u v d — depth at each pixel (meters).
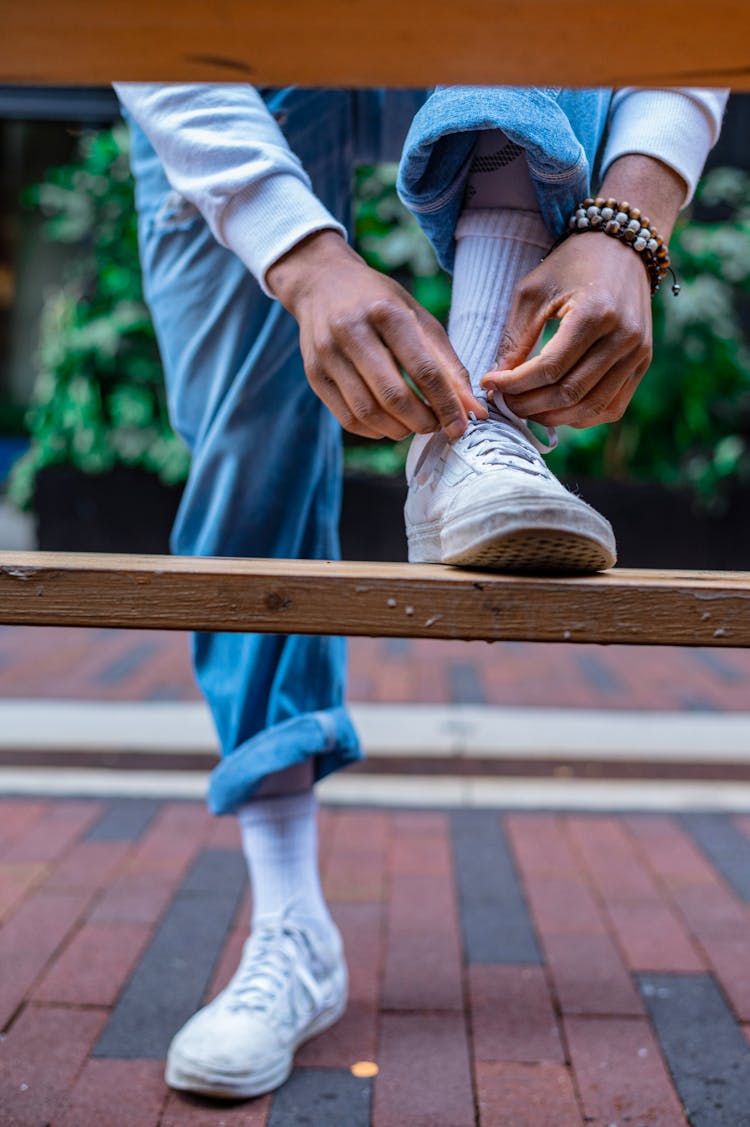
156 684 3.54
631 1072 1.36
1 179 7.47
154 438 5.38
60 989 1.58
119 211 5.53
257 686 1.40
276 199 1.11
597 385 1.05
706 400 5.58
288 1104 1.29
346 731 1.43
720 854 2.20
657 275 1.11
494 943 1.76
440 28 0.70
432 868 2.12
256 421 1.36
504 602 0.89
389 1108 1.28
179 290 1.38
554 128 1.07
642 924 1.84
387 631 0.89
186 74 0.76
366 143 1.48
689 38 0.71
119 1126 1.23
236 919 1.85
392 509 5.23
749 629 0.89
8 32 0.71
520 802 2.57
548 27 0.69
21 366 7.77
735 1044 1.43
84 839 2.26
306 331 1.05
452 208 1.20
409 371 0.98
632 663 4.08
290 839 1.44
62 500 5.38
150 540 5.38
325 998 1.44
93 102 5.71
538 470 1.03
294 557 1.42
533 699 3.39
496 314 1.17
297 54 0.74
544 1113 1.26
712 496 5.37
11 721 2.95
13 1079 1.33
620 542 5.42
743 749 2.77
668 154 1.14
